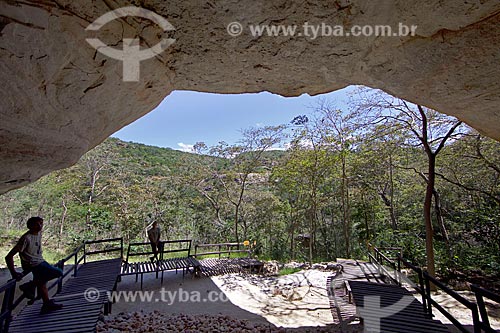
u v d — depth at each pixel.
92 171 14.87
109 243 13.34
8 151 1.80
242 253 9.94
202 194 14.66
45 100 1.76
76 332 2.54
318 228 15.70
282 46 2.34
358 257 12.12
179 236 15.88
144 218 14.72
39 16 1.39
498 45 1.83
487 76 2.08
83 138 2.51
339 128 10.47
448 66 2.16
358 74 2.78
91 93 2.07
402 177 11.64
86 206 13.66
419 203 10.98
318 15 1.97
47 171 2.45
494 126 2.76
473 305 2.10
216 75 2.79
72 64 1.75
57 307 3.08
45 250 12.30
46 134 2.00
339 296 5.01
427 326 2.85
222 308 4.47
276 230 14.99
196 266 6.15
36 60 1.51
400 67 2.45
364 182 12.23
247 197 14.14
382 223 13.09
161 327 3.37
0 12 1.25
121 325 3.38
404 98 2.98
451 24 1.86
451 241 8.79
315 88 3.17
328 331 3.46
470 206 9.19
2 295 4.95
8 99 1.52
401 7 1.86
